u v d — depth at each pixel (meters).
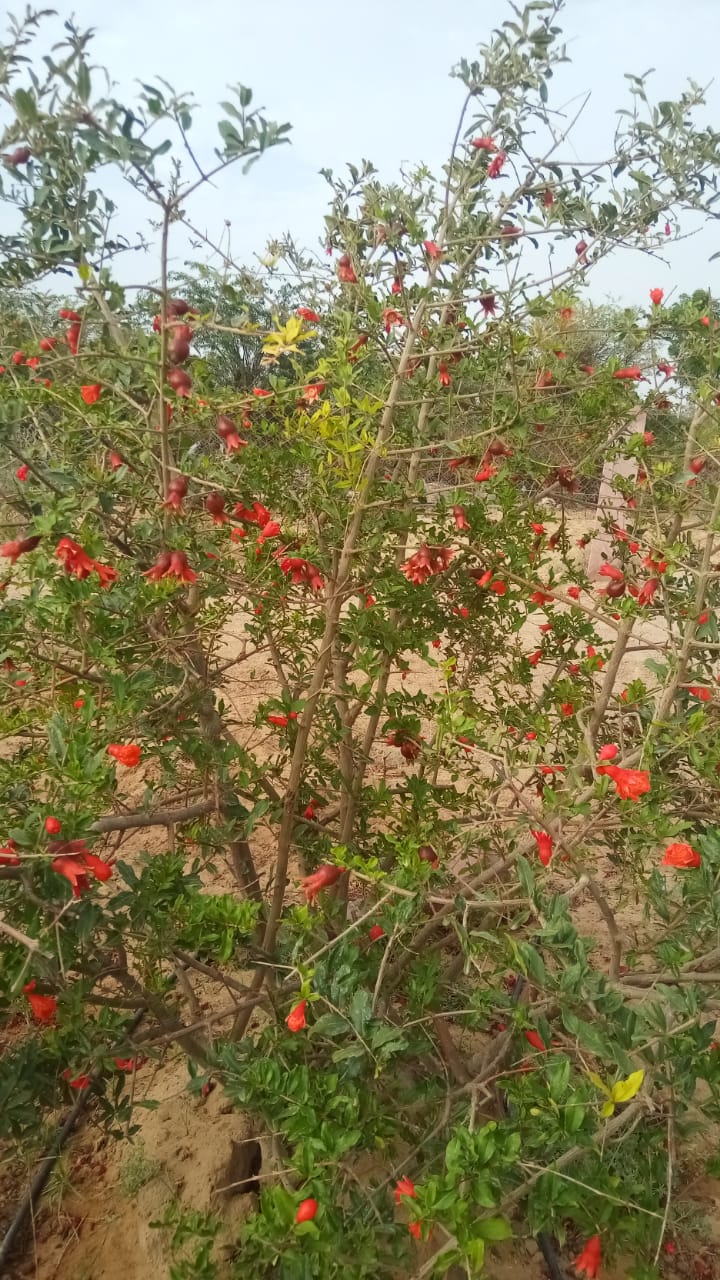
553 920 1.37
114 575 1.83
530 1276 2.03
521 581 2.48
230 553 2.43
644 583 2.44
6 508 2.42
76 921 1.44
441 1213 1.08
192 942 1.64
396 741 2.25
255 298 2.83
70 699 2.12
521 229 2.39
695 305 2.59
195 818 2.44
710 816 2.28
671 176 2.30
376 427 2.32
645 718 2.21
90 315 1.88
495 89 2.11
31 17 1.37
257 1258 1.36
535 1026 1.55
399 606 2.35
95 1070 1.58
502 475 2.30
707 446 2.33
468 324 2.29
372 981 1.99
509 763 2.18
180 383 1.59
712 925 1.54
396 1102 1.75
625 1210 1.38
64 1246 2.09
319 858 2.49
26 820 1.39
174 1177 2.24
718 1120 1.54
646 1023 1.34
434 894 1.98
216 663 3.00
